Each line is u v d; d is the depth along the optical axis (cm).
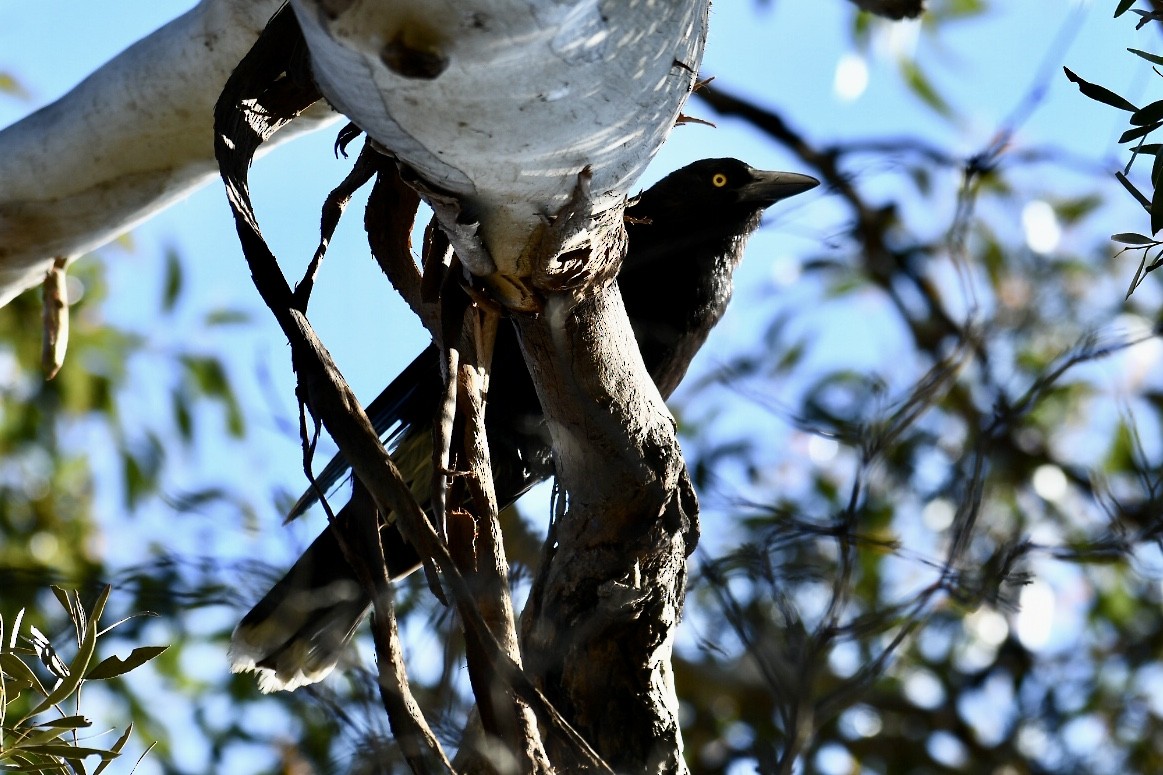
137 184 684
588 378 496
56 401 1188
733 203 961
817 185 972
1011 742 1142
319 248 446
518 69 344
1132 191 475
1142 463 894
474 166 380
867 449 777
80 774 459
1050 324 1069
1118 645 1178
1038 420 1102
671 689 571
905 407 780
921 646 1159
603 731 554
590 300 464
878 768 1138
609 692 558
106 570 1059
